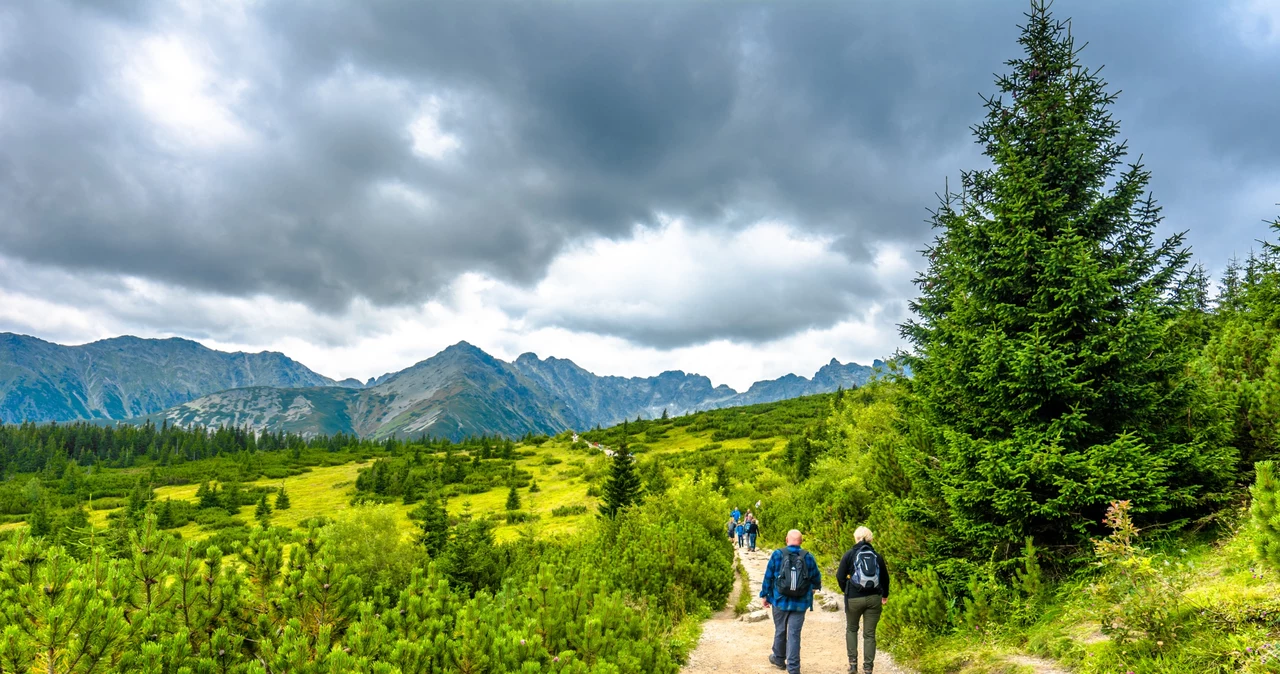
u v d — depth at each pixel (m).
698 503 20.30
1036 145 10.12
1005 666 6.79
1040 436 8.40
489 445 107.94
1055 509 8.02
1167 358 8.51
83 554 5.86
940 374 10.04
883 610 9.16
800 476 40.06
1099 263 8.55
